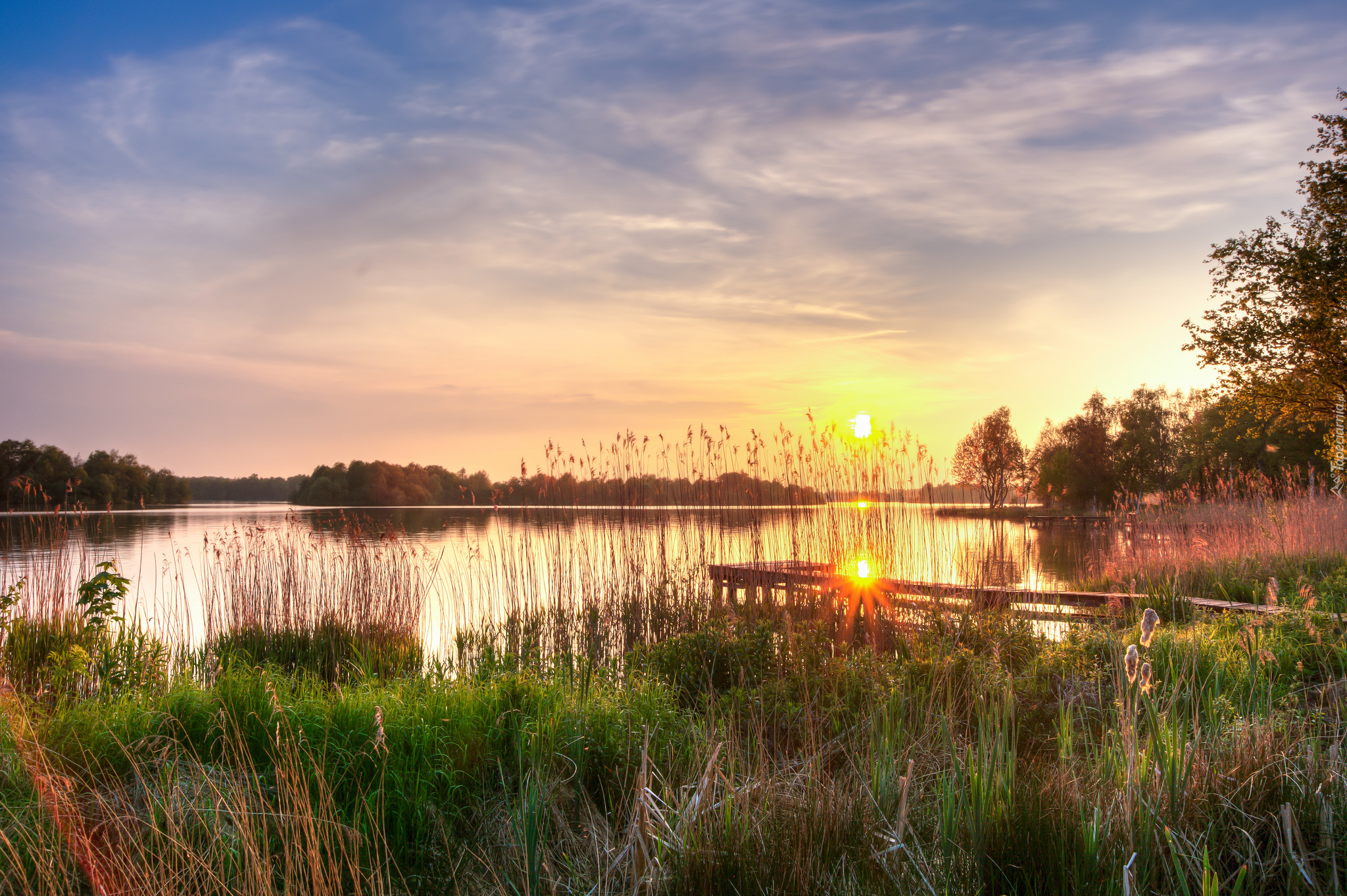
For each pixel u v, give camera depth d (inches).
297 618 357.7
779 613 339.3
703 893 114.8
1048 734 184.7
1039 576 529.0
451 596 488.1
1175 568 417.1
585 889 131.3
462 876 139.3
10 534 480.1
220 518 1460.4
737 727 196.9
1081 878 111.2
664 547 376.2
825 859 122.6
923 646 250.1
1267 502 488.4
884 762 149.9
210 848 129.3
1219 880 112.5
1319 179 661.9
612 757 175.2
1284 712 170.6
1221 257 716.0
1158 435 2111.2
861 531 382.3
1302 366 673.6
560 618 357.1
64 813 139.7
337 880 123.0
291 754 161.2
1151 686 129.8
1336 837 118.7
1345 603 286.8
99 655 262.2
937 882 116.6
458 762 170.7
